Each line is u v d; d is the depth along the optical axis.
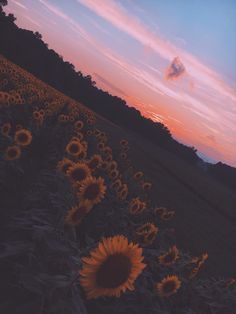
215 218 31.75
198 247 18.44
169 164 65.69
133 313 6.07
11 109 17.69
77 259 4.55
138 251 2.59
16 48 109.69
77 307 4.00
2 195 8.54
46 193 7.96
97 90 143.62
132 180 17.83
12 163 9.34
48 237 4.99
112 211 9.28
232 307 7.98
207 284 8.73
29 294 4.25
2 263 4.87
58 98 34.78
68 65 128.50
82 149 10.59
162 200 25.77
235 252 22.36
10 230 6.22
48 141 14.73
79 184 6.48
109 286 2.53
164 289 5.61
